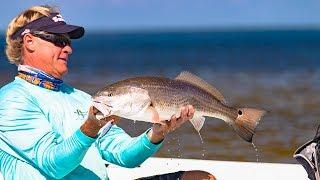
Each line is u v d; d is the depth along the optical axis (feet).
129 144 8.31
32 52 7.91
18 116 7.48
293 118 32.24
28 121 7.52
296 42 265.95
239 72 76.13
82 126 7.16
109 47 246.68
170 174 8.53
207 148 23.73
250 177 11.20
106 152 8.52
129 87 7.29
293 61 102.06
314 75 66.80
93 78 69.21
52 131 7.55
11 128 7.47
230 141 25.20
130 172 11.53
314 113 34.22
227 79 64.80
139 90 7.33
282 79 62.28
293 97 43.50
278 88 51.49
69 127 7.81
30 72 7.86
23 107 7.54
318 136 8.05
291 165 11.76
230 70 81.15
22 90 7.69
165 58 128.06
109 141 8.52
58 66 7.98
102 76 73.61
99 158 8.20
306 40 306.35
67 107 7.93
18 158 7.57
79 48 241.35
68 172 7.41
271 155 22.63
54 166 7.29
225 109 8.09
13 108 7.51
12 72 73.87
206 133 26.89
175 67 94.22
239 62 102.78
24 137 7.45
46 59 7.90
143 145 8.15
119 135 8.60
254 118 8.11
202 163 11.98
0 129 7.52
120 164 8.46
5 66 84.53
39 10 8.05
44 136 7.45
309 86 52.49
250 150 23.52
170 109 7.61
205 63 102.37
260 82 59.11
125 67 96.58
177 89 7.65
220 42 289.53
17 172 7.56
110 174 11.47
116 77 71.92
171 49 198.90
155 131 7.88
